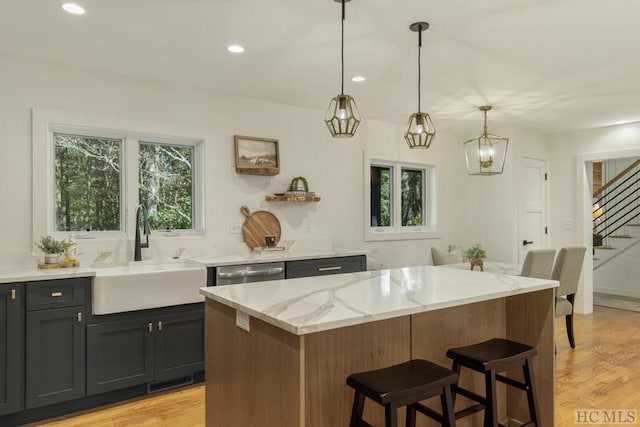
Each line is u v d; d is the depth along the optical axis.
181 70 3.27
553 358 2.31
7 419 2.57
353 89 3.76
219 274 3.27
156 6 2.29
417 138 2.57
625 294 6.76
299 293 2.00
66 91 3.16
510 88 3.73
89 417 2.71
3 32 2.61
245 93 3.87
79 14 2.38
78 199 3.36
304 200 4.18
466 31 2.59
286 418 1.55
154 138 3.63
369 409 1.96
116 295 2.81
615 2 2.23
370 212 5.01
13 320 2.55
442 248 5.61
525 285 2.21
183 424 2.61
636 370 3.49
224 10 2.33
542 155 5.76
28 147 3.02
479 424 2.43
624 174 7.20
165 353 3.04
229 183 3.90
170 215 3.76
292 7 2.30
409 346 2.08
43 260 3.03
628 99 4.09
